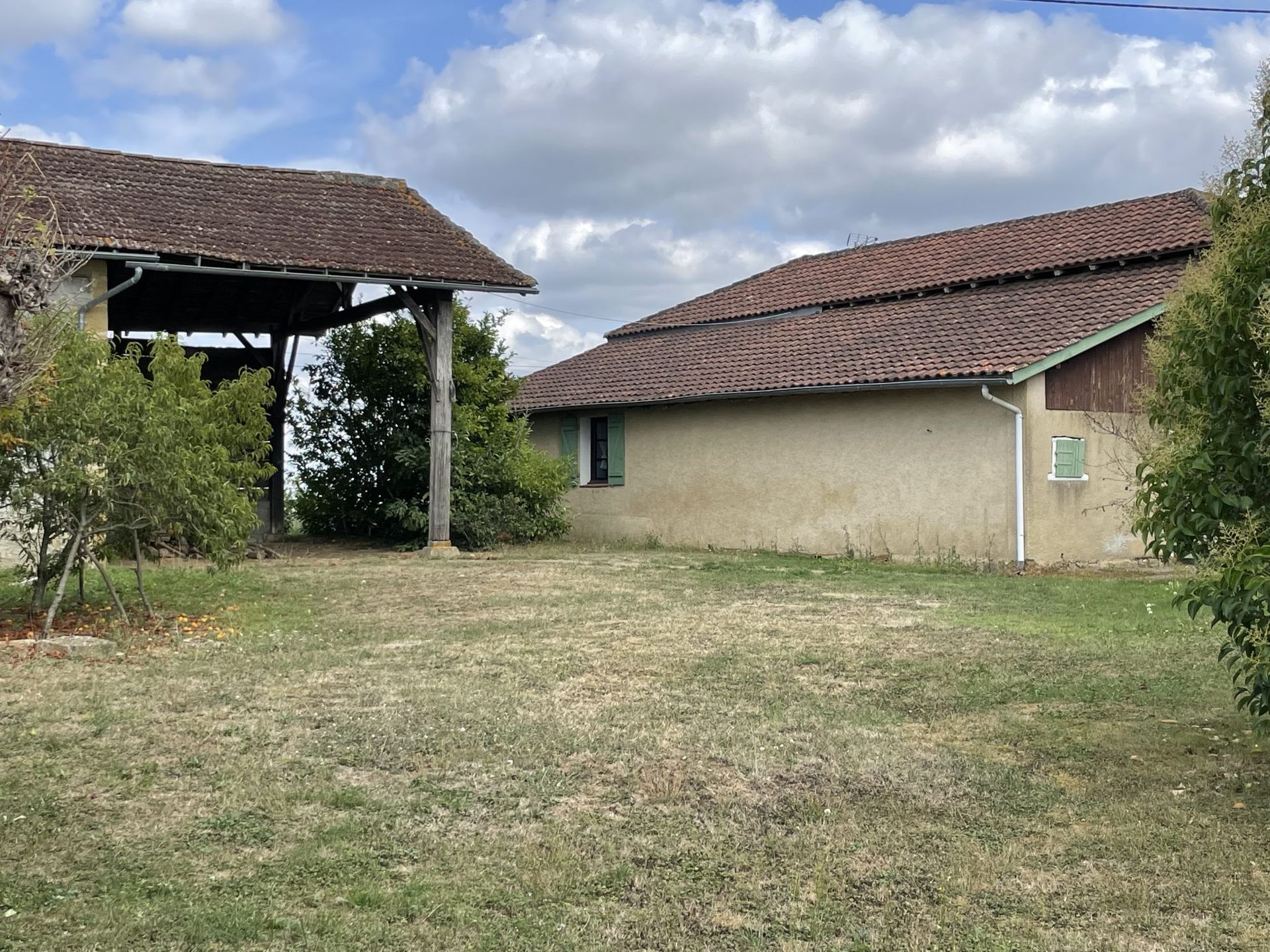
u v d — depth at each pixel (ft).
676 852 15.61
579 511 73.05
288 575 46.73
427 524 58.70
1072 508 51.26
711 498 64.08
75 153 52.90
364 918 13.38
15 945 12.42
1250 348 18.17
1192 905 14.01
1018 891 14.42
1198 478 18.51
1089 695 24.61
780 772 18.98
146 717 21.57
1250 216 18.70
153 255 45.98
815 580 46.37
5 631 30.76
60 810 16.52
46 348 18.16
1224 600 17.35
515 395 67.26
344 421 64.39
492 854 15.39
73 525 30.94
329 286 65.00
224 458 35.40
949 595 41.14
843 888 14.49
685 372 67.87
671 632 32.32
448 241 57.06
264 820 16.39
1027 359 48.93
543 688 24.79
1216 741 20.93
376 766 19.01
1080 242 62.90
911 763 19.56
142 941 12.68
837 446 57.41
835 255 84.43
